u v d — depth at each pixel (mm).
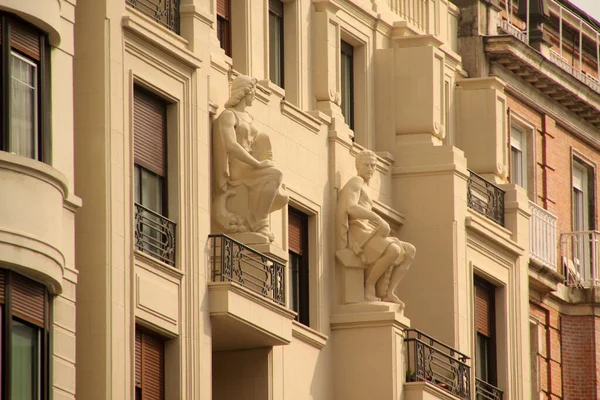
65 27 81500
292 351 97500
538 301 121750
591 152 130625
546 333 122562
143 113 87125
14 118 78000
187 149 88812
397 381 100375
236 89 93625
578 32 133125
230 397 94875
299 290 100000
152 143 87562
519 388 113062
